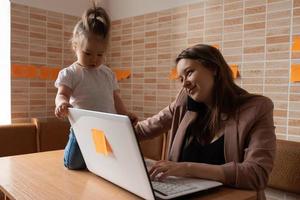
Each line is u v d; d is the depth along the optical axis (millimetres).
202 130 1090
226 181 840
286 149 1482
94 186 846
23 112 2416
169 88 2322
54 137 2363
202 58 992
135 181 721
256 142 911
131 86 2660
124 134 666
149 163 973
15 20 2326
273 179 1500
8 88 2361
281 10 1698
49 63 2566
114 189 819
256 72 1824
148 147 2100
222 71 1032
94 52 1190
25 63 2406
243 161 921
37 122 2312
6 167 1056
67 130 2453
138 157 662
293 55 1659
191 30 2160
